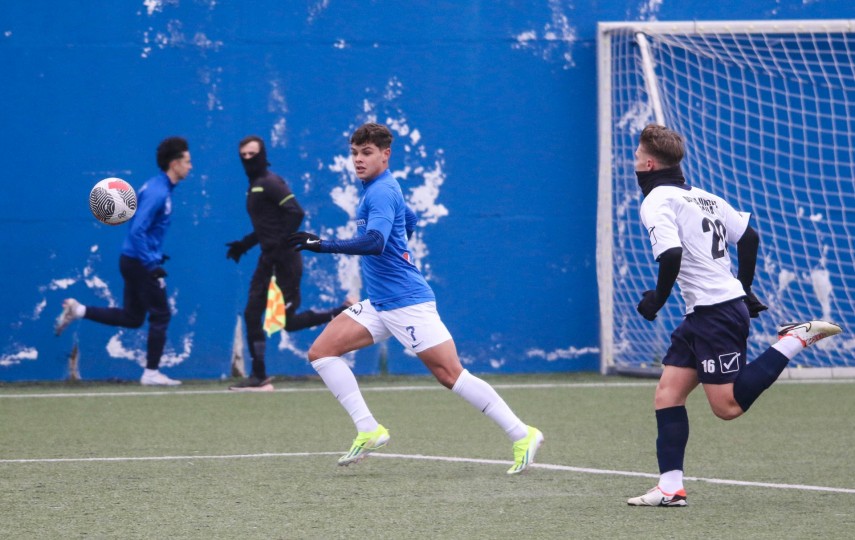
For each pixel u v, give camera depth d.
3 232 41.56
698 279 18.75
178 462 24.05
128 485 21.17
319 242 20.98
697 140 43.94
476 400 22.30
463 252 43.62
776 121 43.94
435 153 43.47
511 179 43.81
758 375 18.39
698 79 43.84
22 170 41.66
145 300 40.06
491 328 43.75
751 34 43.88
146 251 39.50
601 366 43.75
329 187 43.06
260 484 21.23
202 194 42.41
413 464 23.70
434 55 43.41
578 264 44.19
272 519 17.88
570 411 32.97
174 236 42.25
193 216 42.34
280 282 38.41
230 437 28.08
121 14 42.03
